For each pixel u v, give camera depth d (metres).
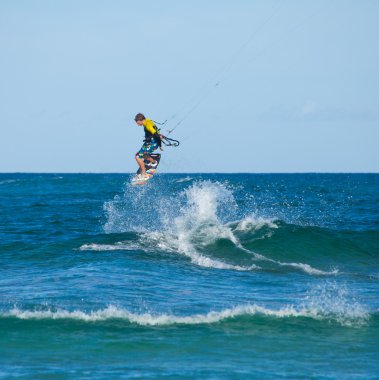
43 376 34.53
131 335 42.34
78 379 34.06
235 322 45.84
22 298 52.84
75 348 39.66
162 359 37.78
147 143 78.81
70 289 56.62
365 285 63.94
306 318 47.41
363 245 86.62
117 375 34.78
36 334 42.22
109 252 78.56
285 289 60.34
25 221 127.06
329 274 71.38
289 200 193.88
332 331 44.34
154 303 51.94
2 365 36.41
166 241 86.25
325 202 187.25
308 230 90.44
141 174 79.00
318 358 38.41
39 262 73.44
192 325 44.91
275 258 79.12
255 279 66.12
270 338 42.41
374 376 35.19
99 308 49.53
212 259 77.00
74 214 144.88
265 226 91.56
